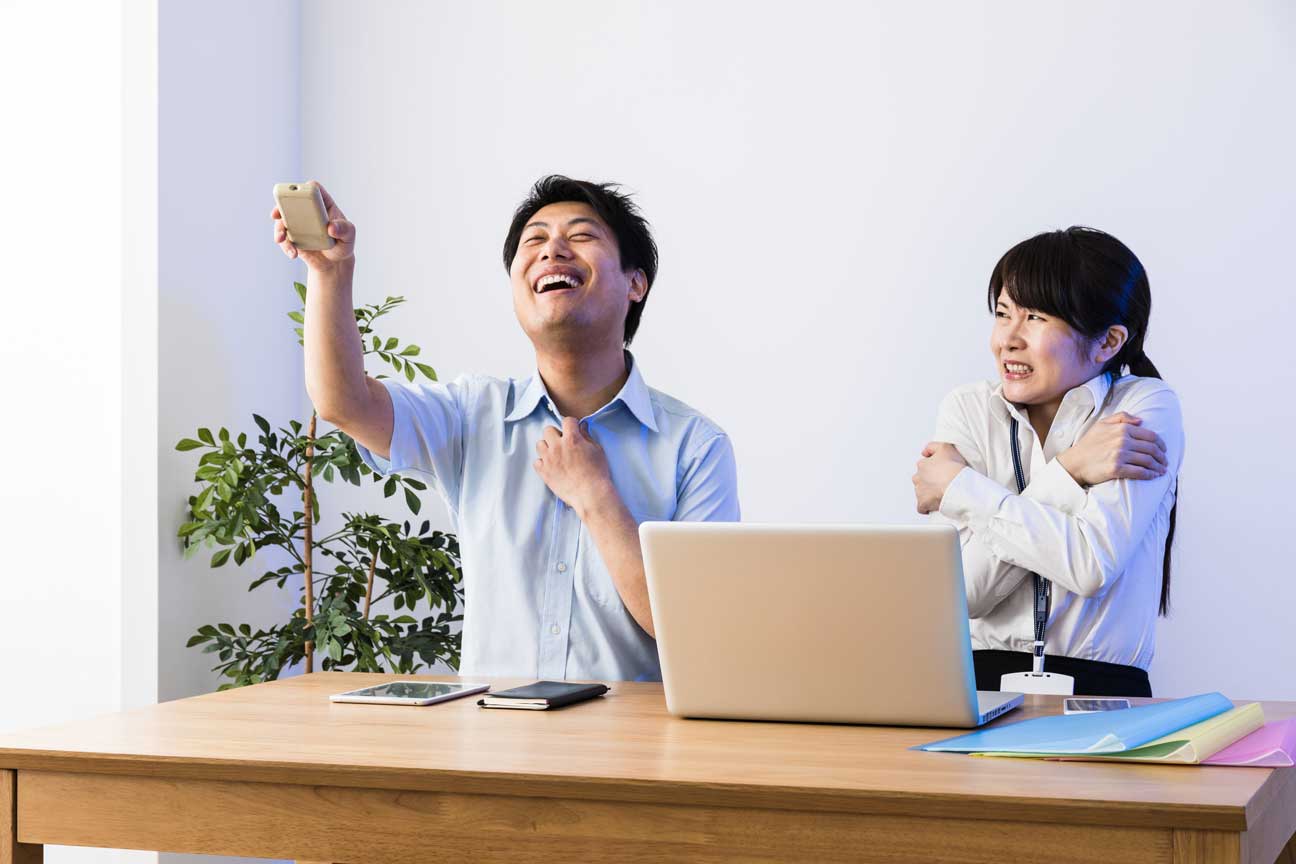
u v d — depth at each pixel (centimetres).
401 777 116
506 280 352
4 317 317
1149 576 219
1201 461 302
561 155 350
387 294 361
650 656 194
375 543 310
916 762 117
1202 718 130
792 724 141
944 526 129
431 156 359
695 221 339
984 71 320
